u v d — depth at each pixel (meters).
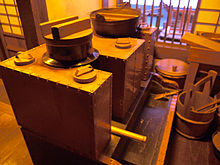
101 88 1.03
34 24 2.04
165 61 2.83
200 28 2.88
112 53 1.41
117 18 1.86
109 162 1.23
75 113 1.08
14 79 1.21
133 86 1.72
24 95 1.25
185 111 2.01
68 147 1.31
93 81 1.05
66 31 1.10
